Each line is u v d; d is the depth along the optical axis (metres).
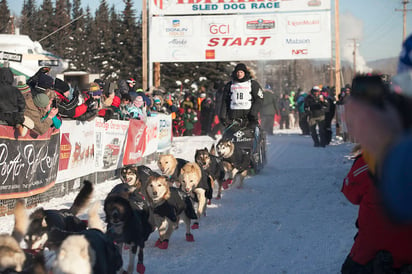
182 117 25.12
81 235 3.90
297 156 16.89
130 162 13.34
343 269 3.43
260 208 8.88
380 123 1.45
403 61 1.61
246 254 6.07
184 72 41.94
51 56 17.80
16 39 16.81
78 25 53.41
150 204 6.12
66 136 9.55
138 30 48.12
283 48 20.69
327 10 20.48
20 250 3.93
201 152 9.30
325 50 20.56
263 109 25.78
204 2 20.69
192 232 7.30
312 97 19.88
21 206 4.42
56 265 3.66
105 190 10.38
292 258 5.83
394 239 2.91
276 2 20.55
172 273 5.39
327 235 6.82
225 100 12.22
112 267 4.21
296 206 8.96
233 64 43.97
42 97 7.99
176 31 20.84
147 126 14.96
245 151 11.71
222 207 9.09
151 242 6.75
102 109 11.63
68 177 9.70
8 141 7.42
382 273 2.98
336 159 15.77
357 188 3.27
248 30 20.69
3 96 7.21
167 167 8.76
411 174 1.10
